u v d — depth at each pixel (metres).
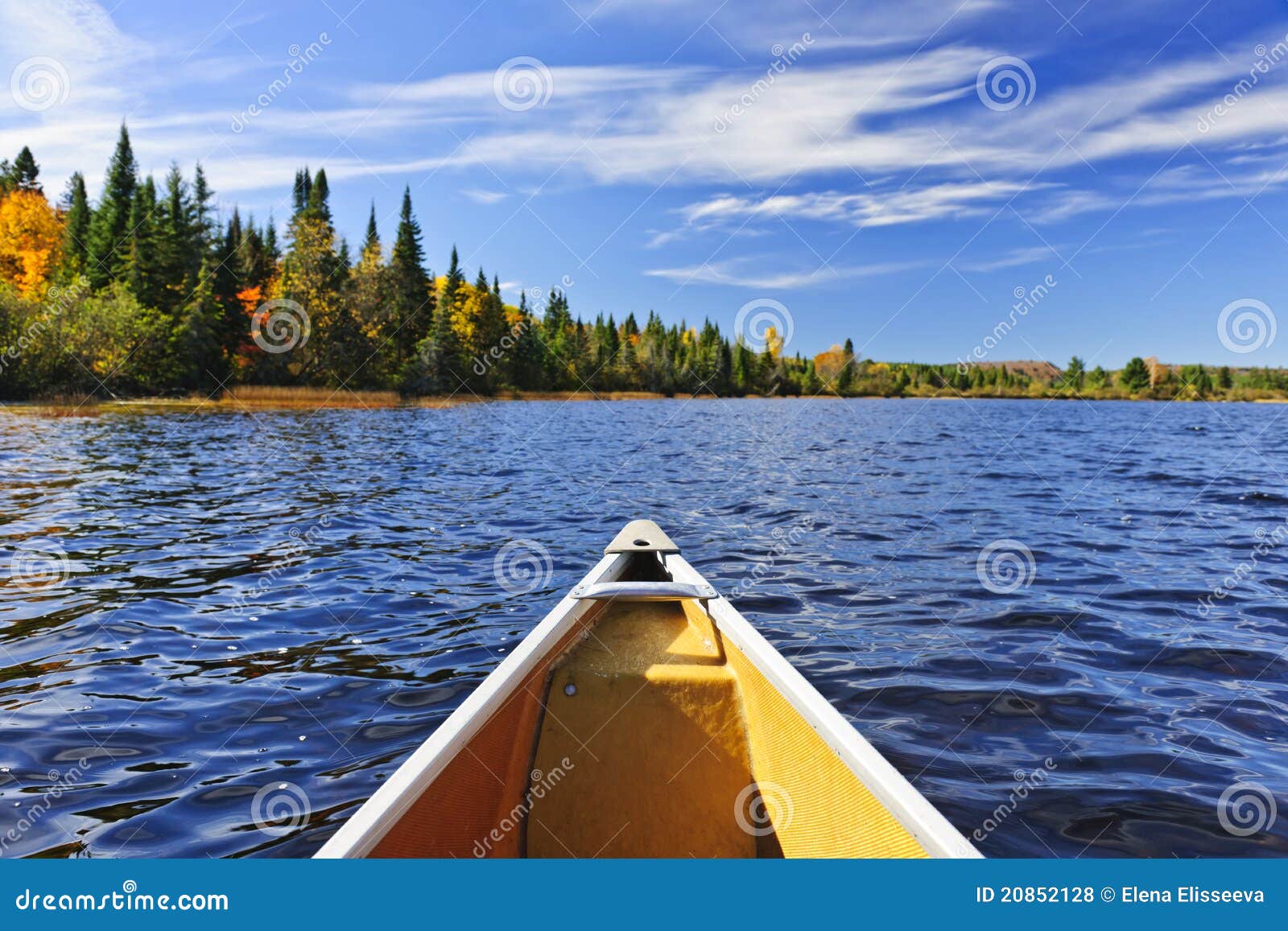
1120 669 4.41
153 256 37.84
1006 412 52.00
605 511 10.01
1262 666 4.44
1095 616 5.40
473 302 51.22
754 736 2.73
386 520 9.24
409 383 44.72
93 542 7.75
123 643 4.81
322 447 19.00
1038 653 4.65
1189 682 4.22
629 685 2.91
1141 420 41.16
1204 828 2.84
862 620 5.34
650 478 13.93
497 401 52.84
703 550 7.62
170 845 2.72
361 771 3.26
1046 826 2.85
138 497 10.78
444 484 12.70
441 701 3.96
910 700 3.97
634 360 64.44
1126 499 11.39
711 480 13.60
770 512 10.03
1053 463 17.28
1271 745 3.49
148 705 3.91
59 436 19.88
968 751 3.43
